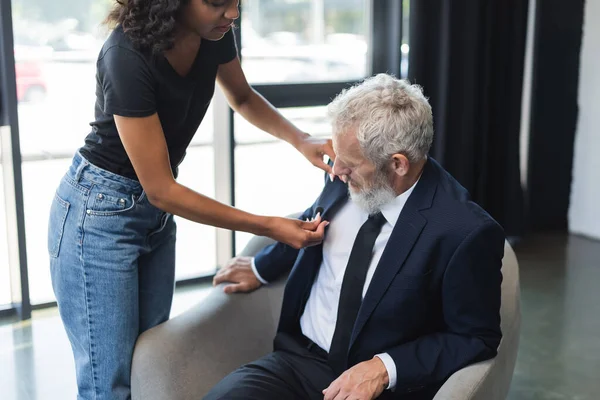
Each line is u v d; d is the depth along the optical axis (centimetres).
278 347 192
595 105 454
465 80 404
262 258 208
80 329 185
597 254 436
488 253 162
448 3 389
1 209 341
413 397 172
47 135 352
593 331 332
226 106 367
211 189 392
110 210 175
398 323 170
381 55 409
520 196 447
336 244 185
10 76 307
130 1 153
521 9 416
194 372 187
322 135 406
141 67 158
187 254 396
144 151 164
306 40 399
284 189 422
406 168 164
